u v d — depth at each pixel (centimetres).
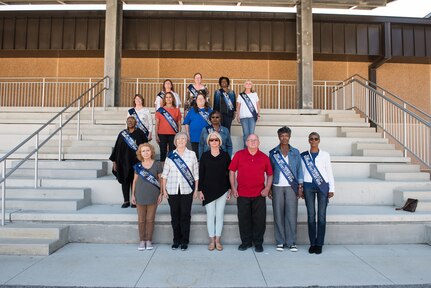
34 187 610
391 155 764
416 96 1352
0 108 980
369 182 637
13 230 498
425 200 595
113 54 1062
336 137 832
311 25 1099
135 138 588
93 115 875
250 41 1225
